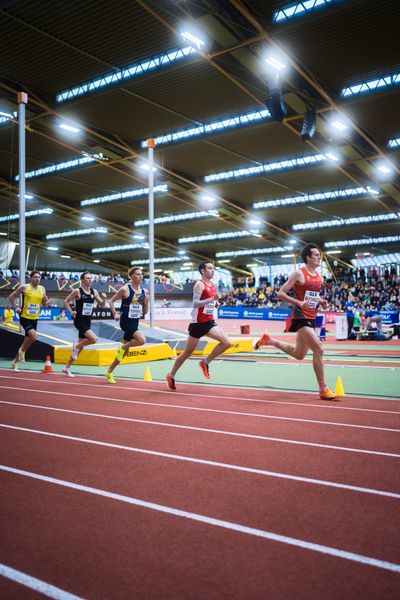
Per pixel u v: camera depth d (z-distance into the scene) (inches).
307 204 1640.0
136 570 94.1
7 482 145.3
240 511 121.9
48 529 112.9
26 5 692.1
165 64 834.2
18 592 86.9
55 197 1734.7
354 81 888.3
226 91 952.3
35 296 426.0
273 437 193.5
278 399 283.3
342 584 87.9
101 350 490.9
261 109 1023.0
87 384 354.0
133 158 1286.9
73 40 785.6
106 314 1203.9
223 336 305.4
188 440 190.5
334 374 408.2
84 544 105.3
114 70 888.3
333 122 1024.2
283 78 834.8
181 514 120.6
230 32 730.8
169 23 711.1
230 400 280.7
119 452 175.5
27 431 208.2
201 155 1269.7
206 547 103.2
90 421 226.7
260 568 94.1
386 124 1055.0
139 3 677.3
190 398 289.1
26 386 343.6
